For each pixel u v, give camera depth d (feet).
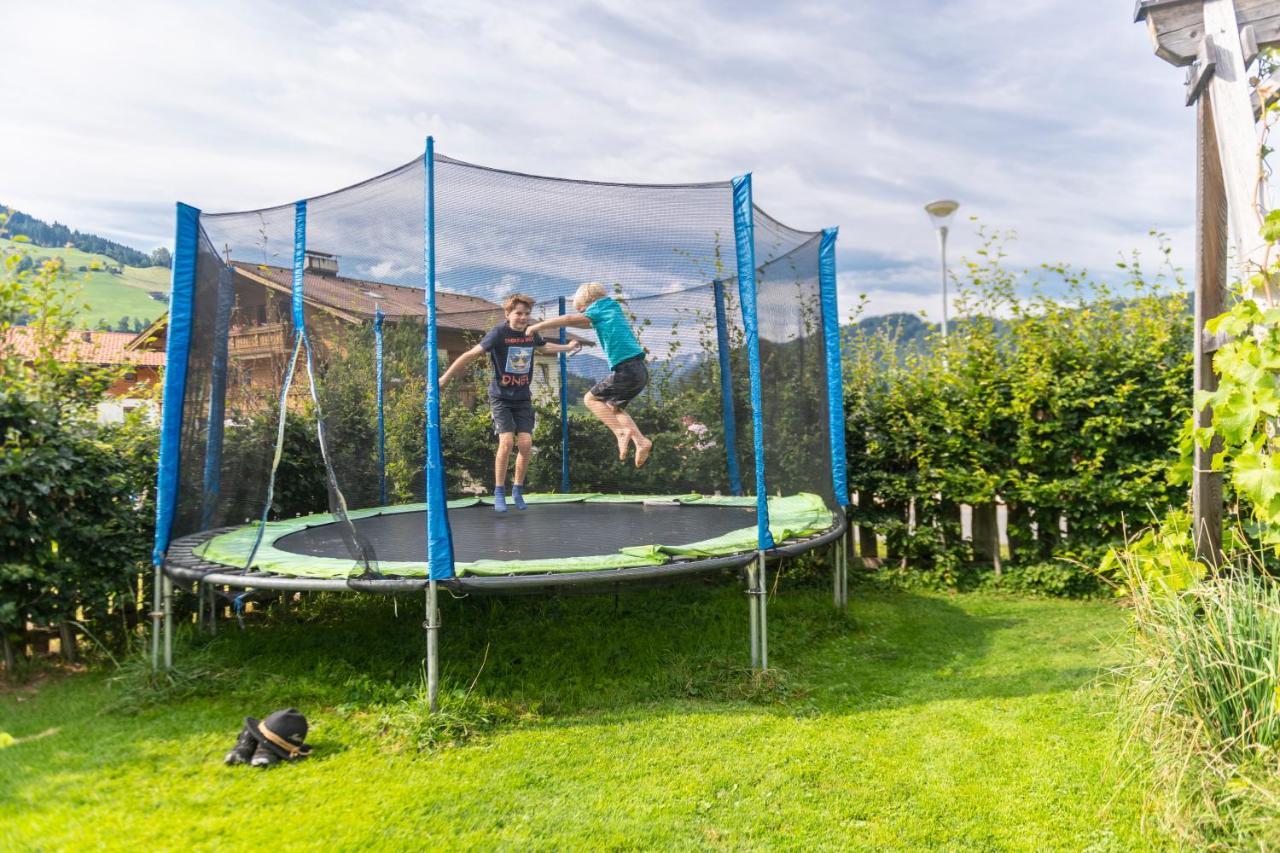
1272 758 6.35
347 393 15.85
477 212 11.48
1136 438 16.89
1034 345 17.69
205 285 12.88
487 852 6.72
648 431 19.08
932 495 18.28
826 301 16.34
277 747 8.70
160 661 11.54
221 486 13.75
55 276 14.39
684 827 7.15
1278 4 9.16
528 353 17.37
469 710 9.84
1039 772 8.22
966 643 13.87
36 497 11.46
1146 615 8.15
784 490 16.94
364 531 14.82
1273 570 12.10
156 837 6.96
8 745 9.13
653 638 13.70
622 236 12.84
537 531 14.60
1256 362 7.45
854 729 9.67
